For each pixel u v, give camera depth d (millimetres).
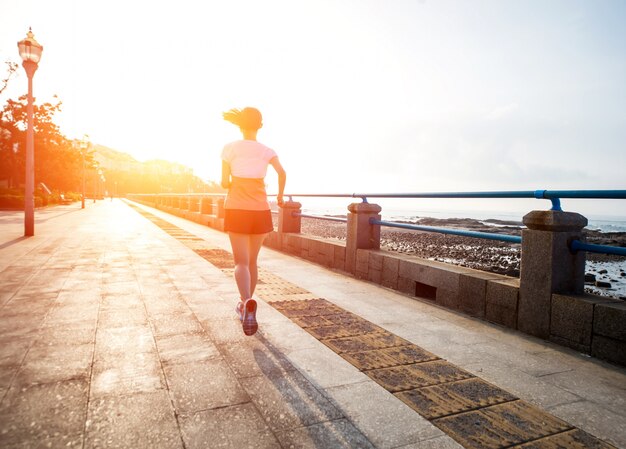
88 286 4473
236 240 3131
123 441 1684
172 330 3141
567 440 1840
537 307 3340
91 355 2590
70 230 11234
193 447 1661
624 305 2848
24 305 3648
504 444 1786
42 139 38781
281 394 2170
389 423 1926
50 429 1751
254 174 3107
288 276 5730
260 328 3293
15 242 8062
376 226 5988
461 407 2117
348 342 3061
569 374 2607
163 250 7695
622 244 26766
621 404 2217
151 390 2150
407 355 2844
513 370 2648
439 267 4457
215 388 2205
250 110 3221
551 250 3234
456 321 3762
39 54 9258
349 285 5277
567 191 3156
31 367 2377
